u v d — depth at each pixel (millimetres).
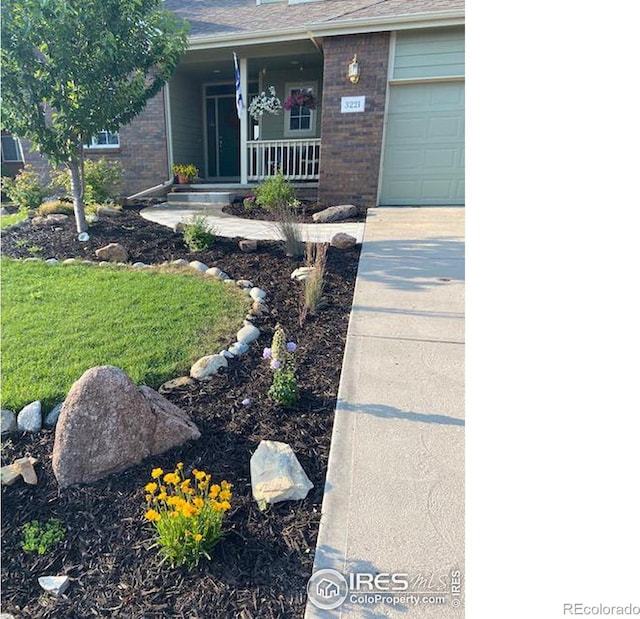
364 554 1492
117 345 2775
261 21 8609
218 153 11148
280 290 3793
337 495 1727
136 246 4906
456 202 7656
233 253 4695
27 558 1508
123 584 1418
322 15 8383
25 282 3777
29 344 2762
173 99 9312
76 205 5188
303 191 8312
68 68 4449
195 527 1449
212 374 2527
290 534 1575
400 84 7234
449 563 1448
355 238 5180
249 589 1394
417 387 2393
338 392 2371
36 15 4047
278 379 2287
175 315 3217
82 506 1693
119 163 8469
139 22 4730
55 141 4738
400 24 6754
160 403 2051
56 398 2244
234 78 10375
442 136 7387
